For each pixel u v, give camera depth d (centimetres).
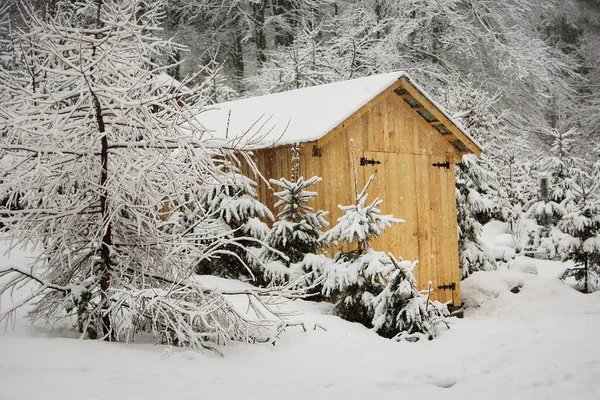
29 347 455
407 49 2644
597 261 1181
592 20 3781
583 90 3578
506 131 2616
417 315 705
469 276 1223
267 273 858
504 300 1120
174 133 565
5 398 326
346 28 2556
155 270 596
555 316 1001
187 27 2942
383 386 493
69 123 532
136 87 540
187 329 522
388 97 1020
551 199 1661
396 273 720
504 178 1889
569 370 529
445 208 1105
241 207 927
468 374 538
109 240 577
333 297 844
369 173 980
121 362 447
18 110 537
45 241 566
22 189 531
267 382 464
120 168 551
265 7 3075
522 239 1781
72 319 633
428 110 1034
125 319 526
